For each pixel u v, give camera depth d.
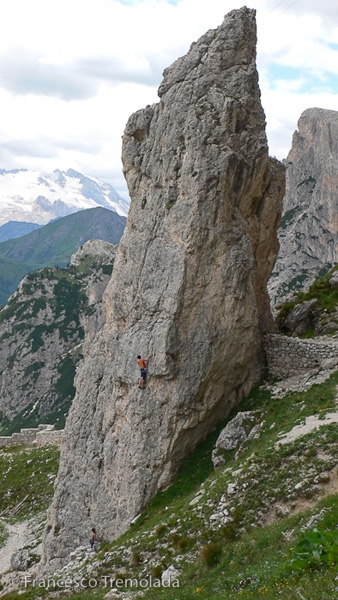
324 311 44.25
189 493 29.66
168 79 36.03
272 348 35.50
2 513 53.47
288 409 30.41
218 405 33.03
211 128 32.91
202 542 23.27
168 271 32.84
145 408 32.12
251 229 35.59
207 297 32.25
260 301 37.91
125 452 32.72
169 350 31.64
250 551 20.42
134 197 37.34
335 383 30.86
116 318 36.34
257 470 24.81
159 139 35.47
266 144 33.97
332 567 14.50
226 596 17.53
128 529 30.25
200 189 32.16
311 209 190.25
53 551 35.66
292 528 20.08
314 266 181.62
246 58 35.03
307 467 23.30
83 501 35.31
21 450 68.50
